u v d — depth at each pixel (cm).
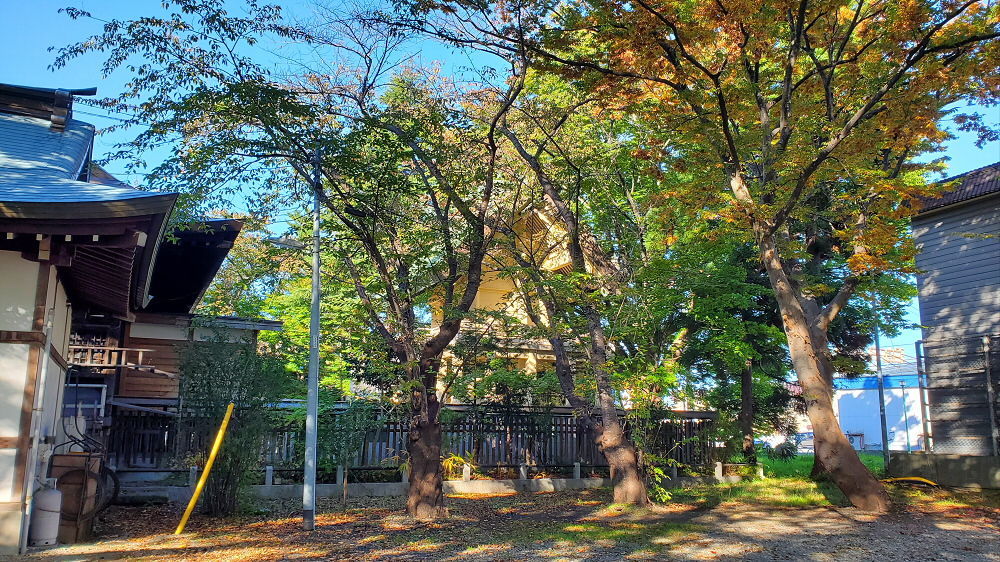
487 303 3102
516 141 1669
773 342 2328
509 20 1361
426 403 1388
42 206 824
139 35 1155
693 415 2223
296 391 1769
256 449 1409
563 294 1622
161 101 1219
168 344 1972
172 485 1497
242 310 2606
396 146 1323
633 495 1542
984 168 1894
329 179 1356
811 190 1599
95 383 1753
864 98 1517
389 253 1388
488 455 1989
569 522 1295
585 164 1775
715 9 1337
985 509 1448
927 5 1196
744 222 1479
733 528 1206
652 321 1880
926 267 2008
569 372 1747
